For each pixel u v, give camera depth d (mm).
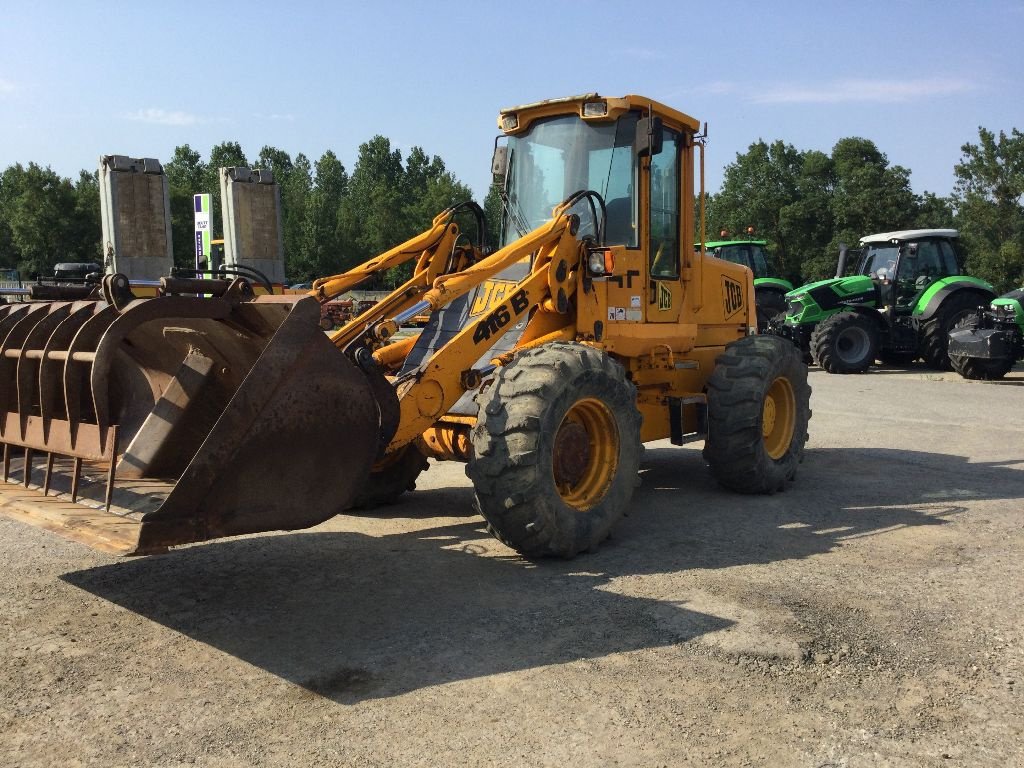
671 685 3301
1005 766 2734
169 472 3973
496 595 4344
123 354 4199
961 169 53375
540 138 6262
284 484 3635
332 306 13891
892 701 3168
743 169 58625
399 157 85562
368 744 2887
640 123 5789
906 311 16531
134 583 4555
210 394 4016
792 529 5598
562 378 4730
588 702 3170
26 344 3984
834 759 2777
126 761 2797
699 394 6758
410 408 4695
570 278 5516
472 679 3369
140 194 17219
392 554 5102
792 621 3922
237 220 18312
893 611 4051
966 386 13859
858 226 50719
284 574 4719
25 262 58719
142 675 3434
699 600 4219
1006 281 45031
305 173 77000
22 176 56469
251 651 3664
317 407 3715
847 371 16016
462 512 6195
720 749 2842
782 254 55812
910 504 6270
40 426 3859
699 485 7035
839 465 7727
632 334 5914
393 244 64688
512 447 4586
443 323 5773
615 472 5180
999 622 3910
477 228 6352
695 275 6715
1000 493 6594
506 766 2742
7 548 5180
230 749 2863
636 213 5961
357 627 3928
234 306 3832
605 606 4152
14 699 3230
